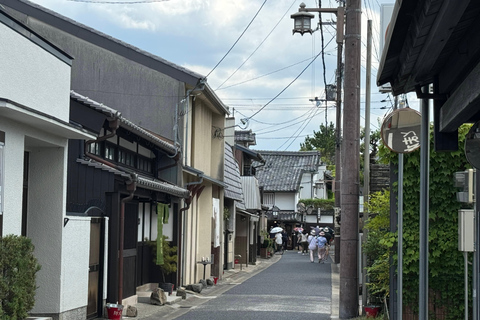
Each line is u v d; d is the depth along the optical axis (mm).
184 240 20984
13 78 9445
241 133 41438
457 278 11141
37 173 11445
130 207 15867
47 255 11273
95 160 13539
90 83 20562
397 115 8578
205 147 23969
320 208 61344
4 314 8344
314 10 17547
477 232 8086
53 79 10859
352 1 13617
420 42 4695
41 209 11383
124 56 20438
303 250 52219
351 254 13367
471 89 4672
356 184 13453
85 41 20656
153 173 19109
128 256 15734
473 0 3943
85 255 12305
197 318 14281
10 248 8531
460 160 11039
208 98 22297
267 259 42844
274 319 14102
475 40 4613
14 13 20750
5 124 9391
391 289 11461
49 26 20656
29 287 8891
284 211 60781
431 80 6180
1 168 9219
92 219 12930
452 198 11109
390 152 11414
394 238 11320
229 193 28500
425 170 6684
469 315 11062
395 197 11461
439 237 11148
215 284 23797
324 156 72438
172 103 20172
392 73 6008
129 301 15656
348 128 13500
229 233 31250
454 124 5746
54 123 9984
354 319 12938
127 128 14422
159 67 20297
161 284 18297
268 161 64375
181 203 20312
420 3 4184
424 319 6766
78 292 12008
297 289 21438
